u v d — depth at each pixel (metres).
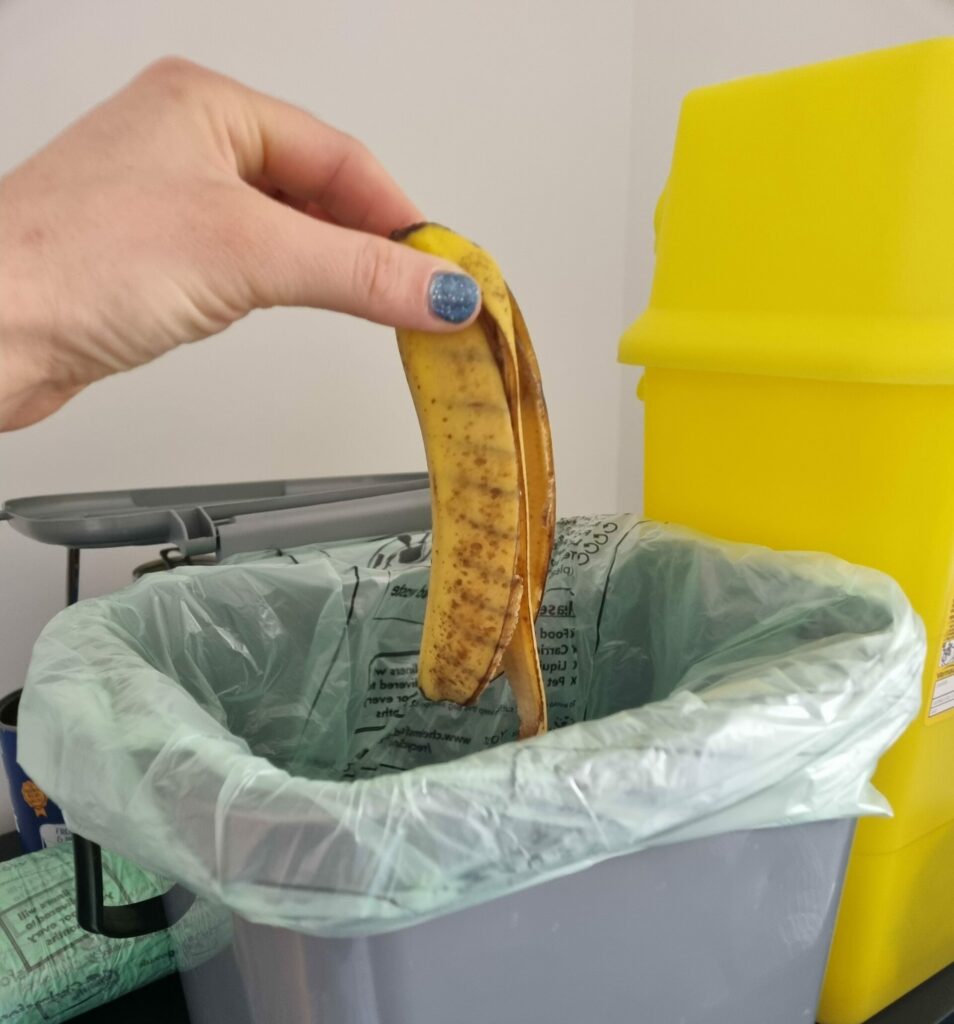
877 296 0.35
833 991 0.43
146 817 0.23
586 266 0.83
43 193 0.27
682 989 0.28
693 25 0.74
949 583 0.38
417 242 0.29
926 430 0.36
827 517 0.39
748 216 0.39
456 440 0.29
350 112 0.66
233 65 0.60
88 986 0.42
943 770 0.42
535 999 0.25
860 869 0.41
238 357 0.64
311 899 0.21
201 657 0.41
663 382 0.45
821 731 0.26
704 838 0.26
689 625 0.42
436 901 0.21
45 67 0.54
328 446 0.70
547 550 0.33
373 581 0.45
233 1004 0.29
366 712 0.46
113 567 0.62
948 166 0.33
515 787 0.22
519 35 0.72
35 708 0.29
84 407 0.59
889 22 0.58
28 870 0.46
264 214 0.27
